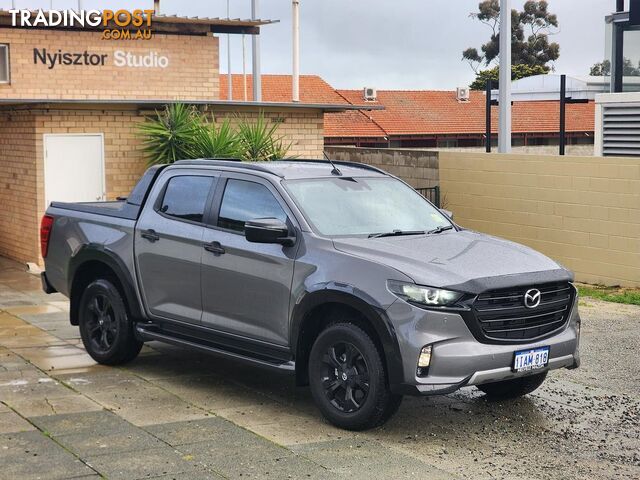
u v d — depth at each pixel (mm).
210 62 21281
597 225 14938
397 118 55812
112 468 6043
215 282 7957
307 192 7863
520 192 16266
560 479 6137
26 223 16609
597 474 6258
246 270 7695
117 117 16594
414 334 6645
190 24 20984
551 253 15766
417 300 6676
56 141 16156
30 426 6957
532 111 57812
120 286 8984
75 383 8344
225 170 8289
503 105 20234
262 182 7953
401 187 8562
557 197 15570
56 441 6598
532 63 69938
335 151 23156
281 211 7707
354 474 6062
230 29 21562
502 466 6371
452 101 59125
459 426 7309
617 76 22906
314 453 6480
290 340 7383
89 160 16438
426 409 7781
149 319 8664
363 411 6910
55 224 9547
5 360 9250
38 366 9008
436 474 6125
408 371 6656
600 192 14844
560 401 8102
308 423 7262
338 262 7121
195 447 6527
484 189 17016
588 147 57031
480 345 6781
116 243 8820
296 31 26547
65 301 12938
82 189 16422
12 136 16891
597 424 7445
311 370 7211
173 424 7090
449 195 17828
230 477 5941
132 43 20406
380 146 53906
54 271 9570
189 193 8453
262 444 6648
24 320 11469
